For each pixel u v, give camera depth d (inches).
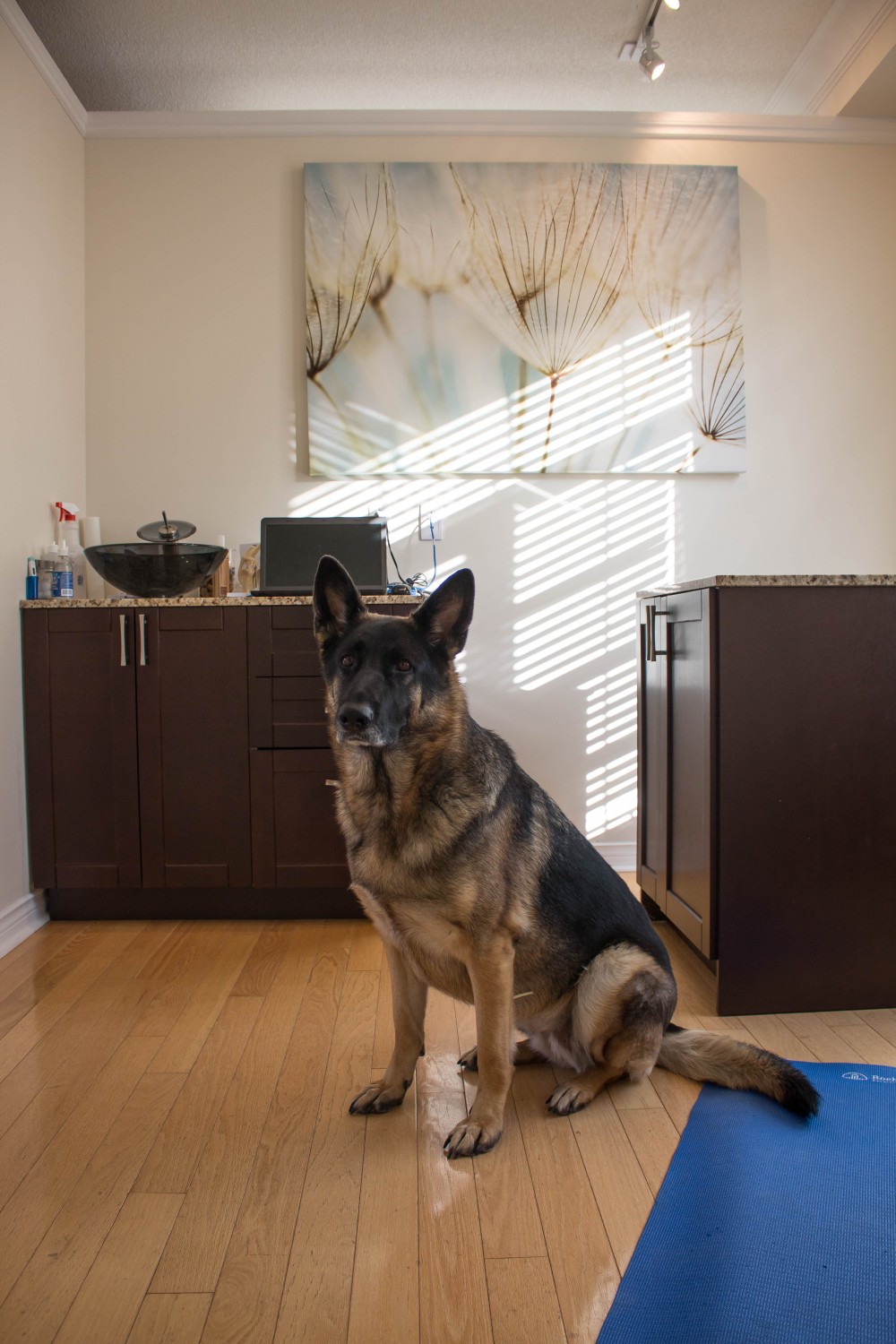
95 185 142.4
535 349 143.5
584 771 146.3
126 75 139.9
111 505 143.4
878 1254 51.3
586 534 145.5
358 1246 53.5
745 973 87.0
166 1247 53.7
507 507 145.1
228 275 143.6
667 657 101.7
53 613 119.3
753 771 86.2
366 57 136.9
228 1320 47.4
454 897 64.7
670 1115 69.0
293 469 144.6
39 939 115.3
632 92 147.3
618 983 69.7
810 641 86.2
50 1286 50.3
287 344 144.1
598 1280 50.2
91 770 119.9
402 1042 71.1
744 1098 70.6
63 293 134.5
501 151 143.7
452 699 68.1
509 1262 51.8
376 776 65.9
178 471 143.7
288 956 107.9
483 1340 45.6
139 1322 47.3
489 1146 64.1
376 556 126.6
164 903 123.1
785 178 145.9
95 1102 72.1
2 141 115.0
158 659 119.2
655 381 144.4
